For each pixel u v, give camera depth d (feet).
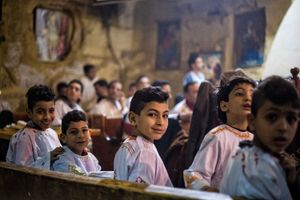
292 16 14.90
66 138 12.07
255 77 26.61
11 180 11.22
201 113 13.91
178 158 15.06
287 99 7.18
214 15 35.32
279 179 7.36
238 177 7.59
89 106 35.65
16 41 31.19
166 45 39.65
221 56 34.76
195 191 7.86
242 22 32.30
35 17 32.71
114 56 39.75
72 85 25.35
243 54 32.32
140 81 31.91
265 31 28.48
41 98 13.01
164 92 10.02
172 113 24.84
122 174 9.75
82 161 12.11
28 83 31.99
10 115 22.85
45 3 33.32
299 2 14.96
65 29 35.42
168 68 39.50
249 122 7.70
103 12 38.24
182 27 38.40
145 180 9.50
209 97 13.82
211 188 8.38
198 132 13.94
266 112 7.25
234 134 9.41
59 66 34.78
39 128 13.20
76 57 36.37
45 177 10.13
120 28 40.04
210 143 9.30
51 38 34.35
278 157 7.63
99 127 24.09
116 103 31.04
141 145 9.86
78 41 36.50
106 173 11.30
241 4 31.94
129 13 40.52
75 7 35.70
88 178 9.45
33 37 32.50
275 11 26.11
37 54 33.06
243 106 9.29
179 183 14.32
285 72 14.37
